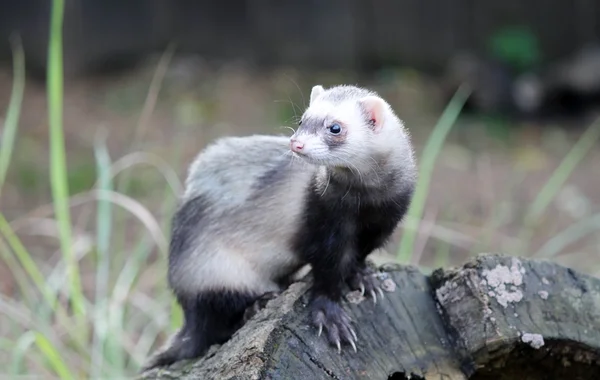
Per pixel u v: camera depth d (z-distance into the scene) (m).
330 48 21.69
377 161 5.71
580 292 5.39
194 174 6.46
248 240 6.19
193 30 21.03
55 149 7.65
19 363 8.25
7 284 10.52
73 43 19.83
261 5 21.30
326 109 5.70
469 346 5.20
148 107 9.09
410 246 8.39
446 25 22.00
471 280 5.34
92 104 18.23
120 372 7.93
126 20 20.45
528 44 20.61
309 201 5.88
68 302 9.48
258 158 6.29
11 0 19.45
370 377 4.98
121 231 12.07
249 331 5.08
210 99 18.67
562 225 13.69
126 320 9.65
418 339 5.25
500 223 13.31
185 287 6.35
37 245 12.12
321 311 5.26
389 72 21.28
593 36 21.91
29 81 19.19
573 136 18.48
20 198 13.77
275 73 20.92
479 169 16.12
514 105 19.69
